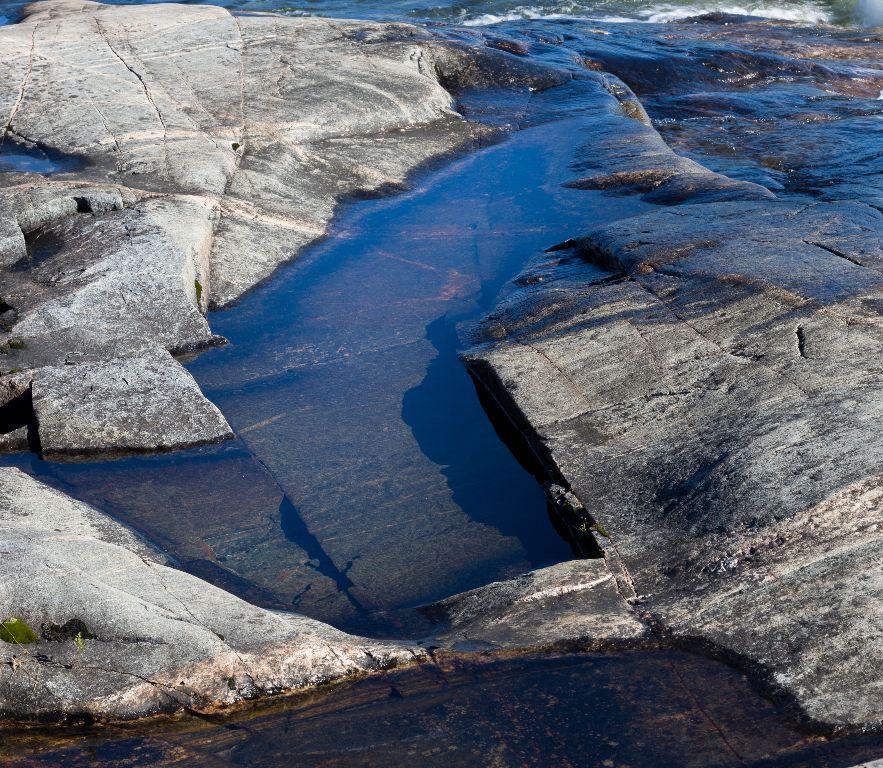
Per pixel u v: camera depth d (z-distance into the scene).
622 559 4.56
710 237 7.07
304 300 7.57
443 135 10.48
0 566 4.16
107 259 7.01
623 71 13.09
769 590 4.24
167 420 5.81
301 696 3.95
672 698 3.87
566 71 12.11
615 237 7.35
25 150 9.06
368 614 4.58
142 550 4.79
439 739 3.74
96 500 5.29
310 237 8.46
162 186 8.41
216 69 10.77
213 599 4.28
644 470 5.02
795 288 6.12
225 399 6.31
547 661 4.07
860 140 10.99
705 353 5.74
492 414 6.13
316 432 6.00
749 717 3.76
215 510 5.30
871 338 5.58
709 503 4.67
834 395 5.16
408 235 8.58
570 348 6.07
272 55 11.19
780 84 13.29
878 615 4.02
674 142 11.21
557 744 3.70
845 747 3.62
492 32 13.43
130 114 9.55
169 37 11.59
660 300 6.35
